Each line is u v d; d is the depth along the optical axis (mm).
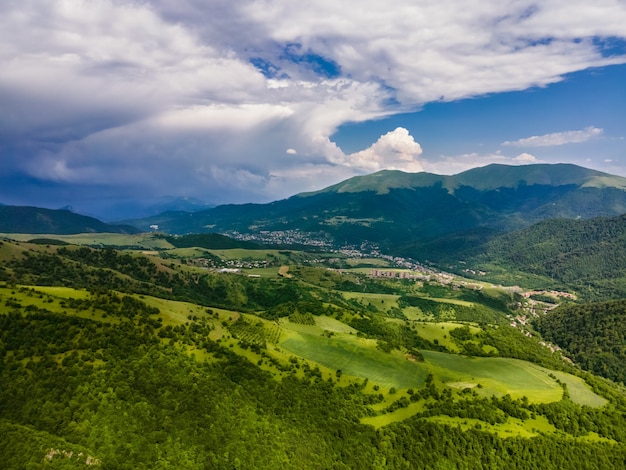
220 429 137000
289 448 140625
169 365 155000
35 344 148125
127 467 117000
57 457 113312
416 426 165125
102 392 136000
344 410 168625
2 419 122062
